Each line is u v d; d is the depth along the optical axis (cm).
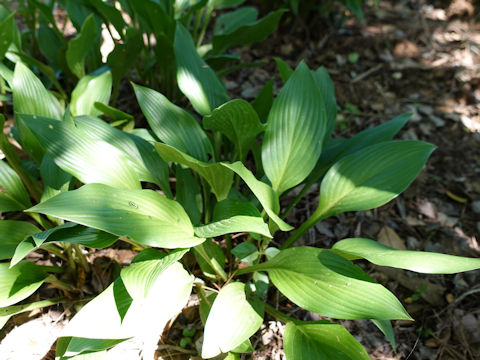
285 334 49
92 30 72
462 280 68
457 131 90
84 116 60
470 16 118
